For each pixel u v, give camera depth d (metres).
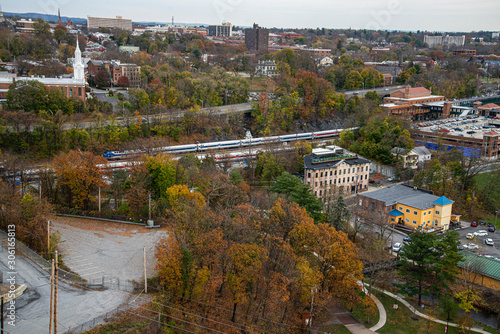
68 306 54.50
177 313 58.19
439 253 85.50
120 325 52.00
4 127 140.62
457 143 197.25
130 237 80.38
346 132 194.50
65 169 92.88
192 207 78.38
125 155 149.12
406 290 88.69
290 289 70.19
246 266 64.25
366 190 151.75
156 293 59.94
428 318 79.62
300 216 85.50
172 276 60.09
